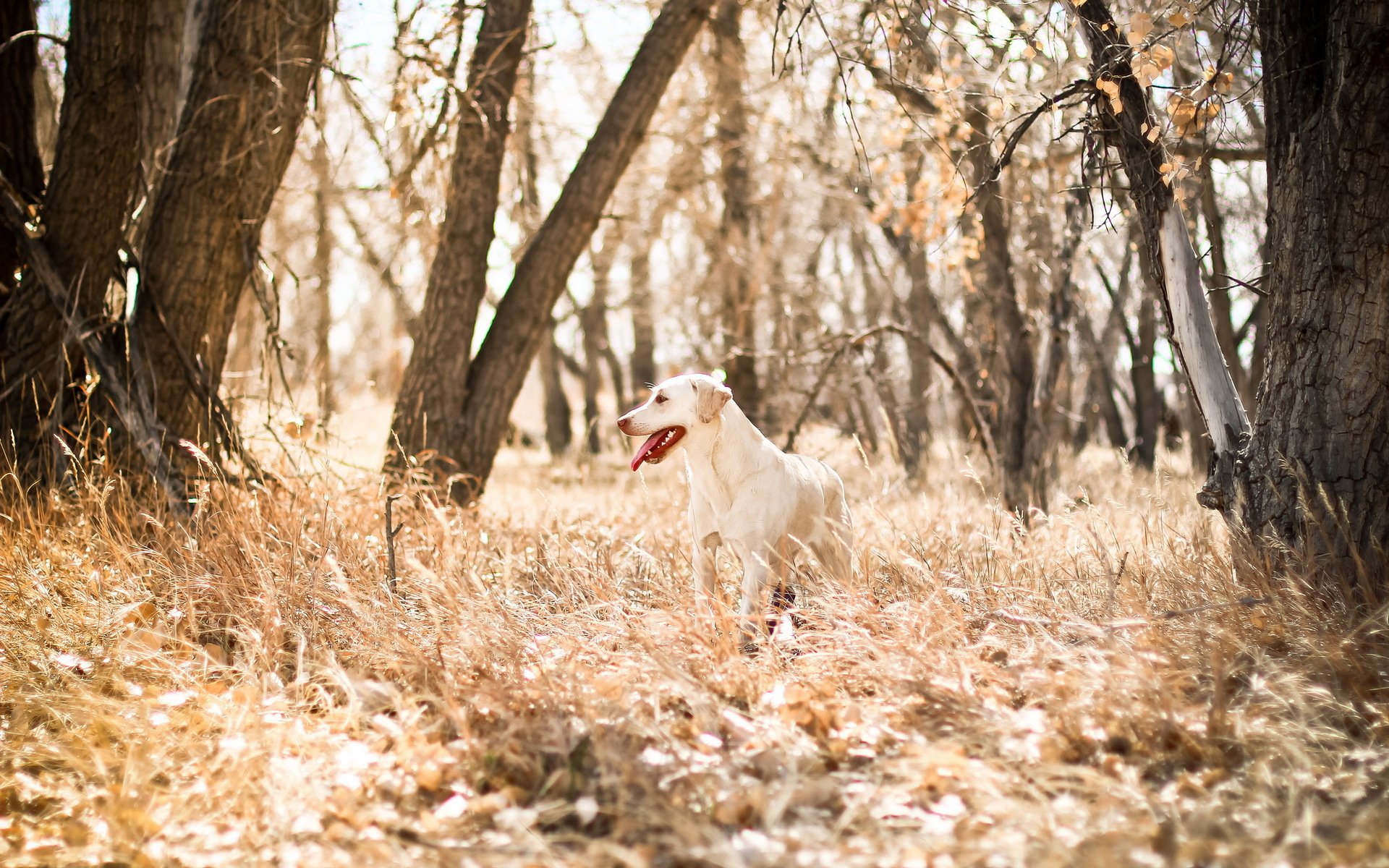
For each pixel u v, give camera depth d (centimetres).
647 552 587
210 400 690
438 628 416
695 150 1448
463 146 891
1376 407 449
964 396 1034
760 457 471
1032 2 556
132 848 293
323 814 310
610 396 4019
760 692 396
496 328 903
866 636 410
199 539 530
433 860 279
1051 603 461
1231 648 393
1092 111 555
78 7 678
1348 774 311
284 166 763
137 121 711
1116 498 850
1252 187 1203
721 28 1327
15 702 390
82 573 497
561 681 380
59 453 642
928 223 901
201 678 419
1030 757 326
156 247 711
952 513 743
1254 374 1301
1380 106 435
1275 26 477
